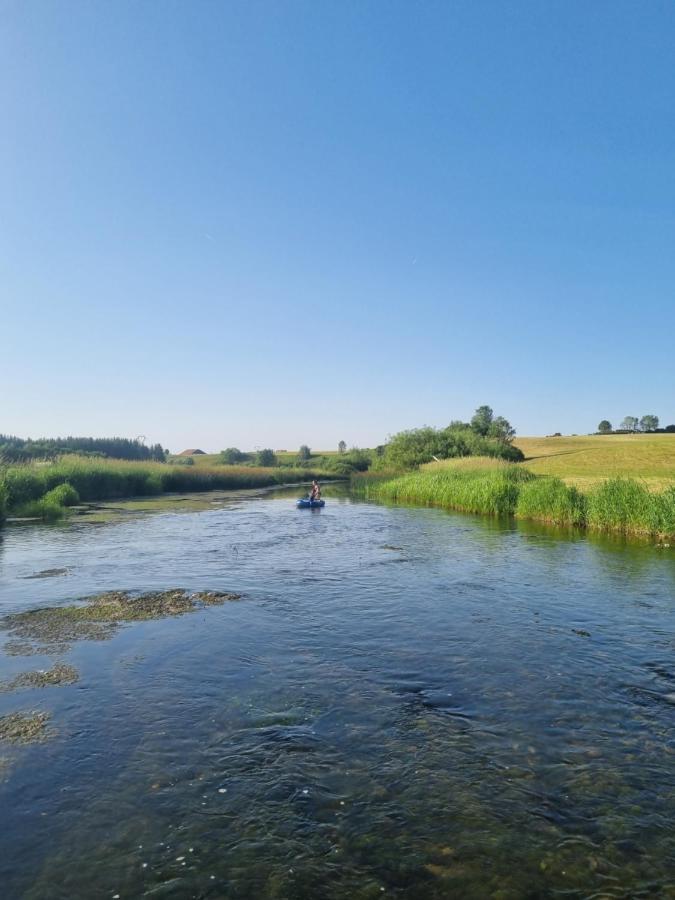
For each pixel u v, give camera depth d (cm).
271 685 913
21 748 719
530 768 686
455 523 3072
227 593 1505
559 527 2850
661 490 2691
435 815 601
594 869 529
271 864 533
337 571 1798
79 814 598
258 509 4091
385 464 7975
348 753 715
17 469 4006
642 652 1072
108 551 2191
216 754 709
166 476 6316
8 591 1533
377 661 1020
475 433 8981
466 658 1037
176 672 965
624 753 720
